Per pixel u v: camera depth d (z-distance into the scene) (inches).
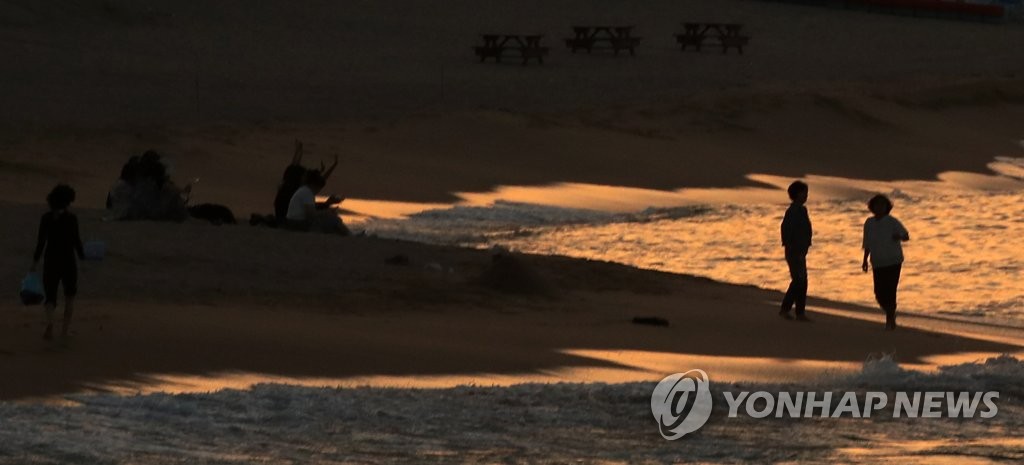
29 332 1935.3
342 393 1626.5
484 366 1927.9
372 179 5787.4
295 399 1568.7
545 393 1705.2
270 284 2583.7
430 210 5201.8
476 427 1483.8
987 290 3796.8
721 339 2357.3
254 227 3206.2
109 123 6304.1
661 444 1430.9
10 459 1181.1
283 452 1300.4
